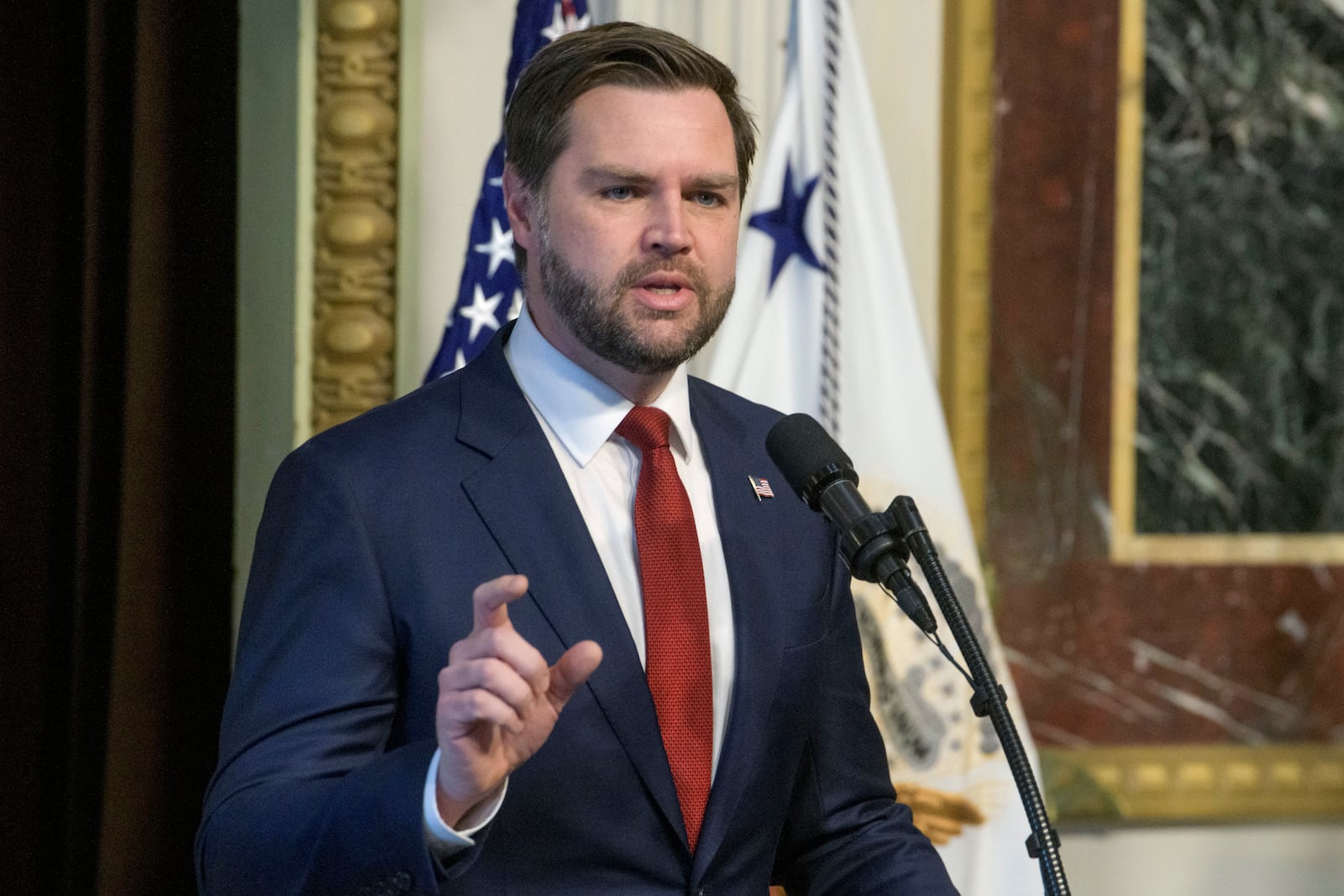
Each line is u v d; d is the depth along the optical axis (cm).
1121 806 886
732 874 421
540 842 401
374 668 402
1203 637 902
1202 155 898
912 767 745
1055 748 889
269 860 350
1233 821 905
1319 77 907
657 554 437
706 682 426
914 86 868
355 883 336
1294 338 908
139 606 727
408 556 414
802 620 454
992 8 870
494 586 310
